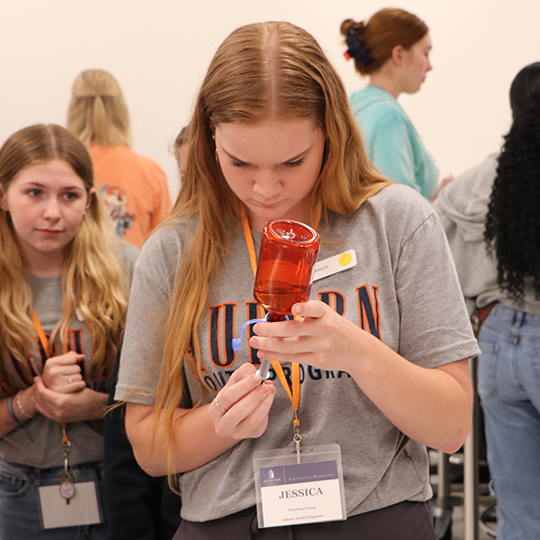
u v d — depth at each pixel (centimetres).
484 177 227
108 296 181
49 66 419
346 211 114
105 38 420
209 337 113
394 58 286
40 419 175
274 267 85
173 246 120
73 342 176
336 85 107
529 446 214
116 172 319
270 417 111
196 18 422
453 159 437
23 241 179
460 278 228
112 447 147
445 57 429
